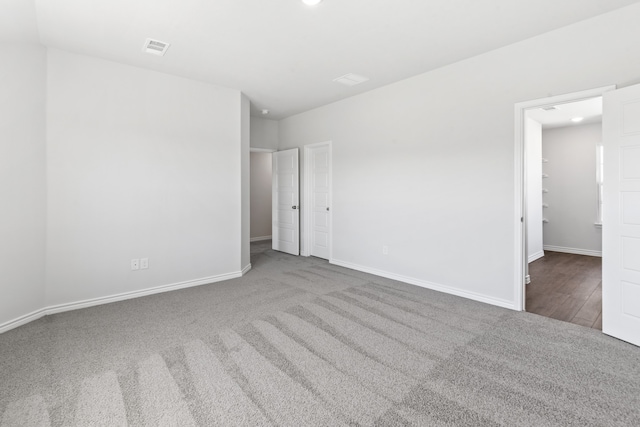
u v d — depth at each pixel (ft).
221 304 10.96
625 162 7.97
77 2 7.63
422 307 10.61
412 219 13.11
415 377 6.69
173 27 8.87
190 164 12.92
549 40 9.33
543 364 7.15
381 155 14.19
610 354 7.56
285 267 16.31
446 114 11.81
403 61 11.32
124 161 11.37
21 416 5.52
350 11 8.17
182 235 12.81
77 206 10.50
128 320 9.62
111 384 6.42
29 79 9.35
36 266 9.71
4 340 8.30
